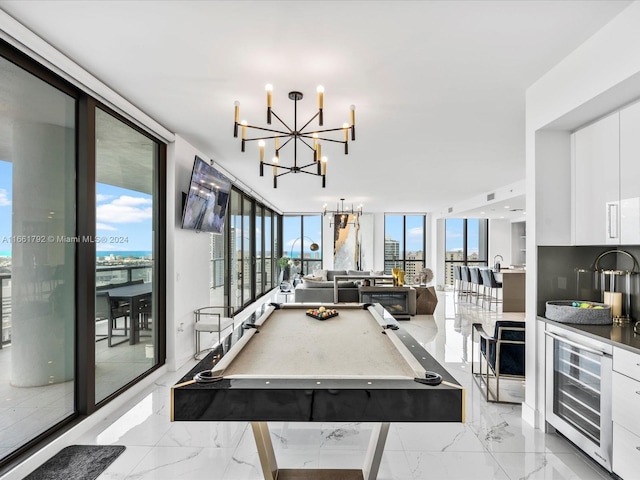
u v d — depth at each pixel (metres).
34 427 2.39
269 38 2.28
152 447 2.56
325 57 2.51
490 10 2.00
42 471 2.26
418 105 3.38
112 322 3.20
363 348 2.17
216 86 2.97
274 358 1.98
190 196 4.22
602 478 2.22
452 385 1.56
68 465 2.33
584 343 2.39
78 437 2.68
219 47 2.38
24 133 2.29
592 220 2.66
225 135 4.31
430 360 1.87
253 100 3.25
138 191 3.64
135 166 3.59
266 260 10.46
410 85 2.95
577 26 2.16
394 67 2.65
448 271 12.97
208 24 2.13
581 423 2.42
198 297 4.93
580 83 2.38
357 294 7.75
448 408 1.53
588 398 2.36
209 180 4.72
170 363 4.15
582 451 2.53
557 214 2.91
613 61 2.10
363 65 2.62
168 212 4.18
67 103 2.69
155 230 4.01
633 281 2.73
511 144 4.64
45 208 2.46
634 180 2.29
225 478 2.21
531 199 2.96
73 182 2.75
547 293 2.91
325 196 9.27
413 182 7.29
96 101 2.95
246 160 5.50
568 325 2.59
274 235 11.80
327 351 2.11
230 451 2.52
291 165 5.74
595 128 2.63
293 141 4.52
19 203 2.25
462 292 10.59
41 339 2.44
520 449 2.56
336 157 5.34
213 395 1.54
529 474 2.27
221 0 1.91
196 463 2.37
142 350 3.73
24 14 2.03
